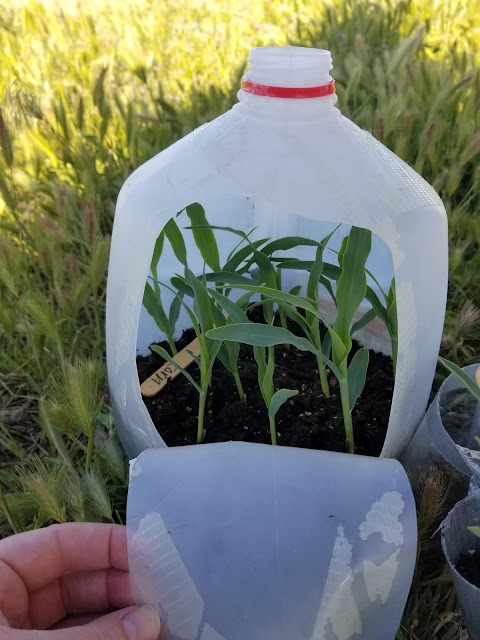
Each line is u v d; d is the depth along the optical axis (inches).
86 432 11.0
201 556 8.2
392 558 8.1
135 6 37.8
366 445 11.6
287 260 11.6
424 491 9.6
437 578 10.1
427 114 21.2
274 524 8.3
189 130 20.6
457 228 17.2
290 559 8.1
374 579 8.1
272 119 9.1
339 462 8.9
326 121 9.3
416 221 9.1
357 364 10.4
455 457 10.2
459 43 30.5
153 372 13.5
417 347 9.8
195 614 8.3
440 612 10.4
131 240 9.7
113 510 12.0
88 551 9.6
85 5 37.5
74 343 14.7
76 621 10.4
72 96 26.3
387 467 8.8
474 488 9.7
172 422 12.3
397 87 20.5
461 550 9.9
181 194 9.2
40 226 17.1
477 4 33.4
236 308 9.9
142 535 8.3
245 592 8.2
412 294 9.3
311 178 8.8
